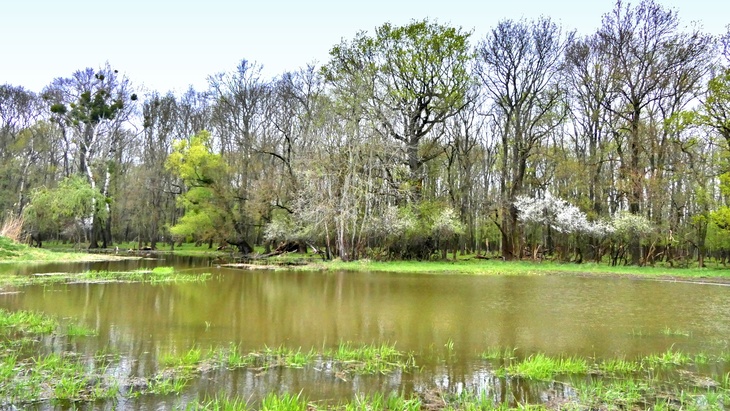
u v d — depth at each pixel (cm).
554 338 1018
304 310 1318
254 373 753
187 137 4966
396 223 3180
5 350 846
